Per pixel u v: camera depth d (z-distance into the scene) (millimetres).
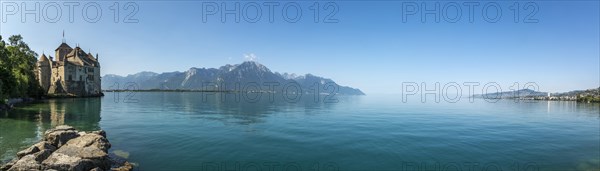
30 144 25281
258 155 22453
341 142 27422
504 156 23125
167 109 67750
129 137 28891
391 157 22172
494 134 33469
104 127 36125
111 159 19719
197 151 23422
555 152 24812
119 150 23344
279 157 21969
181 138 28625
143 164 19688
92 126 37031
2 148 23656
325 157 22047
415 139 29203
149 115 52438
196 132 32531
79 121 42094
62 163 16000
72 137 24641
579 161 22125
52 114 51344
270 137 29828
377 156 22484
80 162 16516
